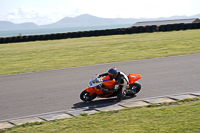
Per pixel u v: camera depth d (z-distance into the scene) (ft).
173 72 38.19
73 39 109.40
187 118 19.74
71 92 30.81
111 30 120.57
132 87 28.99
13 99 29.17
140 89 29.32
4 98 29.86
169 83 32.24
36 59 60.08
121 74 27.37
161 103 24.44
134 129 18.39
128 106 24.52
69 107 25.49
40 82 36.86
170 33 107.65
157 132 17.61
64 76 39.86
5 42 110.42
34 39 113.39
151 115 21.11
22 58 62.95
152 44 74.79
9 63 56.54
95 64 48.93
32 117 23.07
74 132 18.66
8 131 19.80
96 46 77.77
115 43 82.74
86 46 79.30
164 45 71.20
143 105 24.39
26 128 20.18
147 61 48.62
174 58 50.14
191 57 50.06
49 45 89.20
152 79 34.81
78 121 20.98
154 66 43.47
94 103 26.68
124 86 27.43
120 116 21.53
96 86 26.63
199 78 33.81
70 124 20.39
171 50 61.62
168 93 28.09
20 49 82.07
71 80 36.91
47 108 25.43
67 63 52.13
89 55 61.46
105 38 104.22
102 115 22.22
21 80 38.93
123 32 121.80
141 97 27.45
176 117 20.16
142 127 18.67
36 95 30.27
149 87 31.04
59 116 22.88
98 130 18.71
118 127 19.02
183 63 44.55
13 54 71.00
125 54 59.88
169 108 22.57
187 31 111.45
